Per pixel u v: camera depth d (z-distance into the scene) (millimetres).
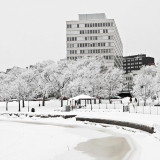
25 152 20438
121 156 19266
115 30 145125
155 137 25016
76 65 82438
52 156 19344
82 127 38625
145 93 62688
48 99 102688
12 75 87375
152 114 40344
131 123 32625
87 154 20188
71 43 138750
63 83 74938
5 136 29109
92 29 138125
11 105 87812
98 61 84875
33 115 53656
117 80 77375
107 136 29609
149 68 90688
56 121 47719
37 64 85812
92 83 73812
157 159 17312
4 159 18109
